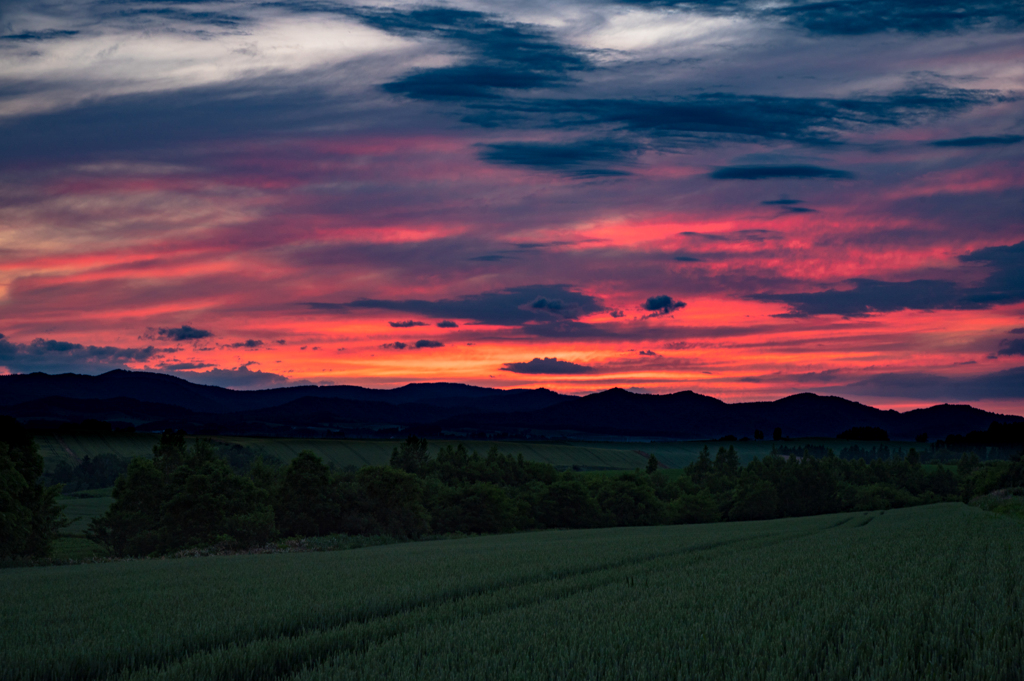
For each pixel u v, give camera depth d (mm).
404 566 31719
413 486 105938
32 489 72062
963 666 9867
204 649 14070
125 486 87438
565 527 136625
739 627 12898
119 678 11742
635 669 9906
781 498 166250
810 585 19062
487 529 118125
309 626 16125
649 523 141125
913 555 28047
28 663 12641
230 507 85812
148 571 36875
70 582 30500
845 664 9828
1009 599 15508
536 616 14875
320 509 96250
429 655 11484
